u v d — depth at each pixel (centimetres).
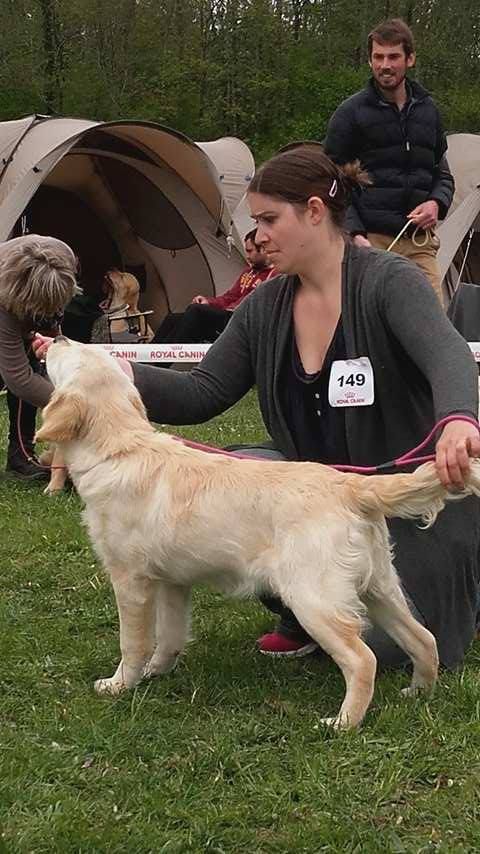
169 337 1015
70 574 467
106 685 335
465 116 2998
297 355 351
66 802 258
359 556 295
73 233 1417
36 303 527
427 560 343
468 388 291
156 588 330
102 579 457
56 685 342
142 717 309
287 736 299
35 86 3022
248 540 304
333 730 297
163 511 312
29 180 1113
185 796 264
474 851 240
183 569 317
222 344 373
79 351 341
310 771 274
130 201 1368
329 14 3206
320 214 332
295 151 338
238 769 279
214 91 3162
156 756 287
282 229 331
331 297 341
